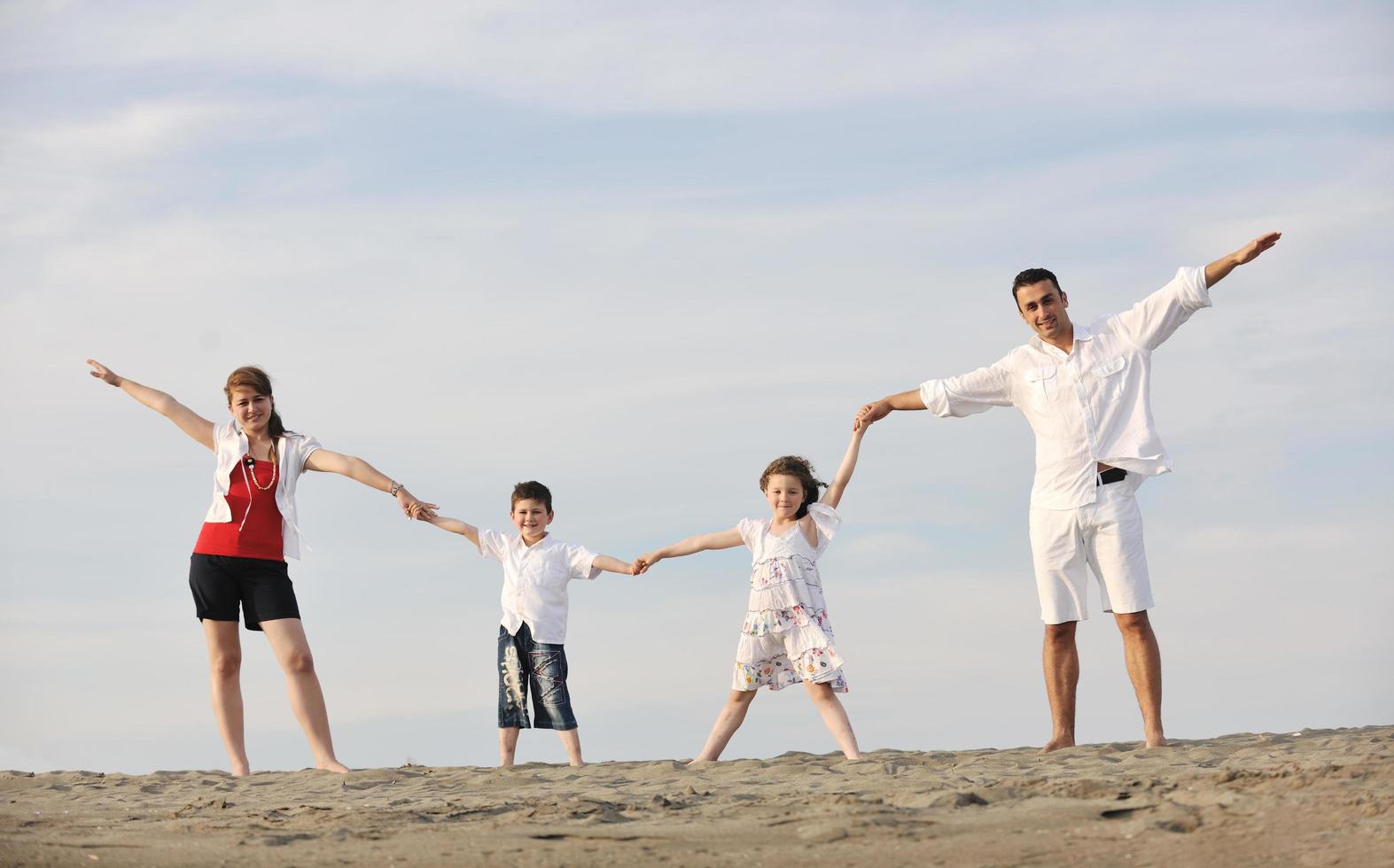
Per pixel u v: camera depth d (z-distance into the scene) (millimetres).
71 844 3799
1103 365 5730
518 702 6789
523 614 6785
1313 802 3375
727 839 3484
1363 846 2949
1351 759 4254
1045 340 5902
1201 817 3352
